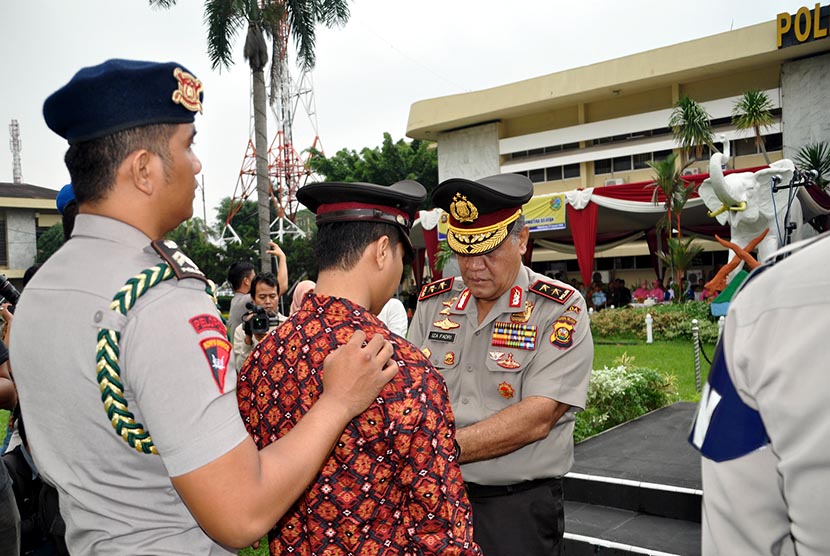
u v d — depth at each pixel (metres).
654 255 22.00
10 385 2.69
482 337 2.29
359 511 1.26
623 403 5.79
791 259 0.90
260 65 14.18
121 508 1.19
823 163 15.26
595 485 3.90
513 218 2.16
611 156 22.69
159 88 1.22
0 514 2.17
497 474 2.14
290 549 1.33
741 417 0.90
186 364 1.11
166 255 1.20
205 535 1.26
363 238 1.41
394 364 1.28
